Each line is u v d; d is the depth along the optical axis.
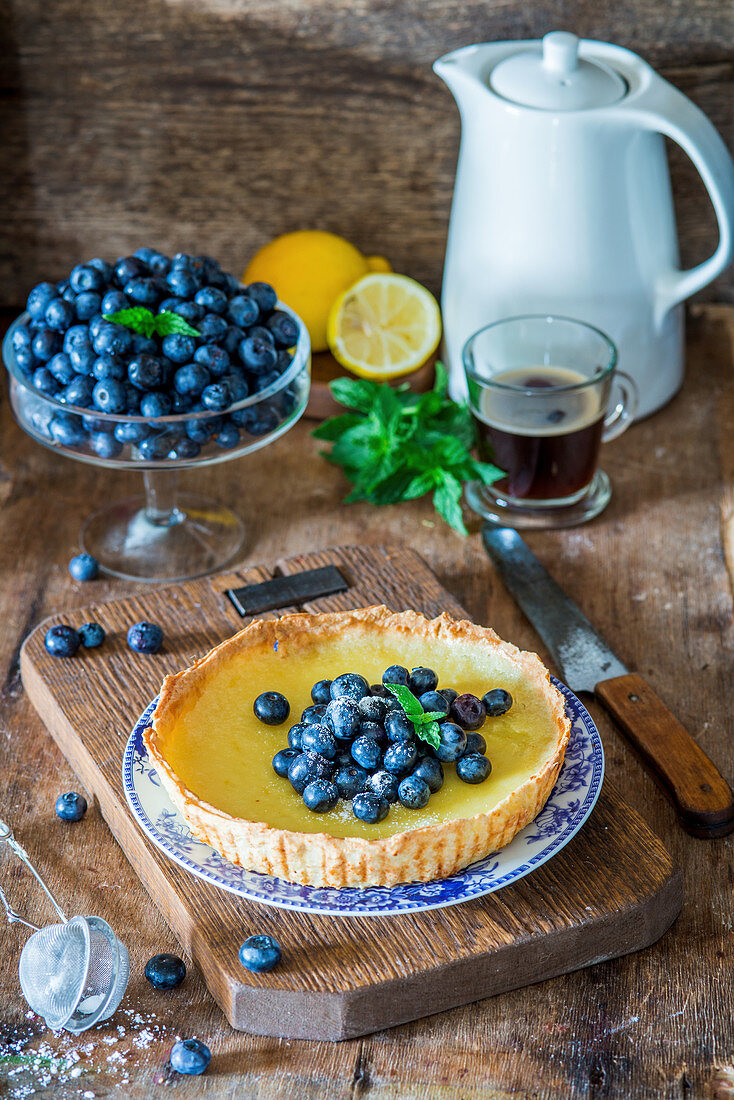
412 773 1.32
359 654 1.40
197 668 1.37
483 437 1.61
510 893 1.33
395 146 1.77
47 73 1.75
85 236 1.83
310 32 1.72
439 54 1.73
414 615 1.41
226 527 1.62
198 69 1.74
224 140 1.77
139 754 1.37
